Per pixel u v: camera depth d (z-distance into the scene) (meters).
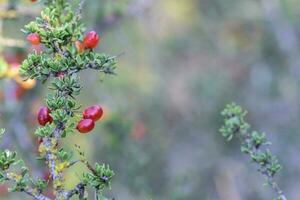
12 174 3.17
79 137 8.60
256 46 15.30
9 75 5.71
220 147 12.79
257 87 14.78
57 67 3.28
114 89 10.95
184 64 15.53
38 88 8.20
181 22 15.72
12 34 8.42
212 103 13.81
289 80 14.80
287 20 14.85
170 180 9.05
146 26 14.18
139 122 10.02
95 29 8.20
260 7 15.16
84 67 3.33
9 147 7.75
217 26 15.85
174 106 13.81
